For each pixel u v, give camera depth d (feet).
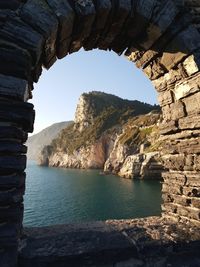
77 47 17.89
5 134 12.05
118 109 454.81
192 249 15.15
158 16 16.16
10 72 12.34
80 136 465.88
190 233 15.92
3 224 12.00
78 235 15.15
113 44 19.06
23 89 12.45
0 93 11.98
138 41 18.15
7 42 12.51
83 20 14.96
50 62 16.89
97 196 149.59
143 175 215.31
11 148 12.24
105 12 15.15
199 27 17.28
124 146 269.23
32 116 12.92
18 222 12.38
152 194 147.64
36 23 13.00
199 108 16.65
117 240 14.75
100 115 475.31
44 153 552.82
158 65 19.07
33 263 12.67
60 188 192.44
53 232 15.57
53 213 114.32
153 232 15.98
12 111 12.25
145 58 19.25
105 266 13.62
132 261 14.08
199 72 16.38
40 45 13.26
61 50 16.60
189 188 17.33
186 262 14.56
